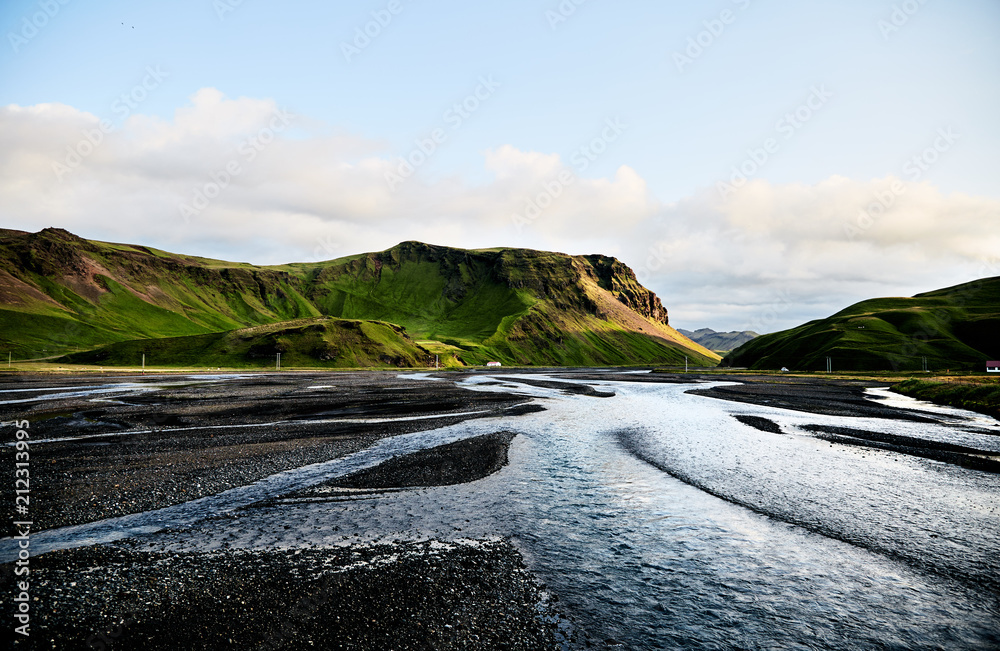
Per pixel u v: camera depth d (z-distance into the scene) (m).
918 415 35.31
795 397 50.91
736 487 16.84
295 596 9.19
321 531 12.52
